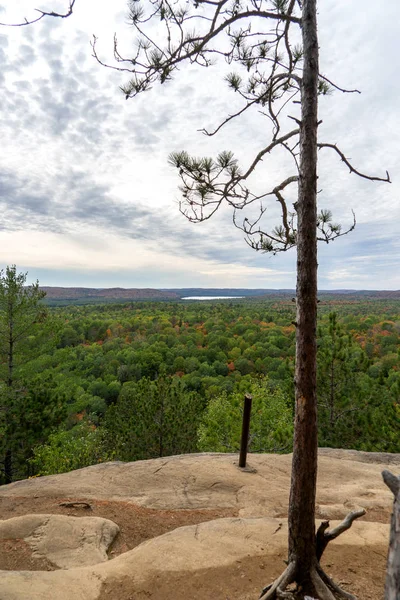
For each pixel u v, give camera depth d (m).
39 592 2.99
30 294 14.62
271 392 19.88
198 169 3.51
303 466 2.87
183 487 5.81
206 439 15.82
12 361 14.66
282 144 3.64
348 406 11.12
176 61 3.60
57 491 5.79
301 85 3.21
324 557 3.64
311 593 2.76
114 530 4.50
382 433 10.29
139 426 12.39
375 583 3.22
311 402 2.89
